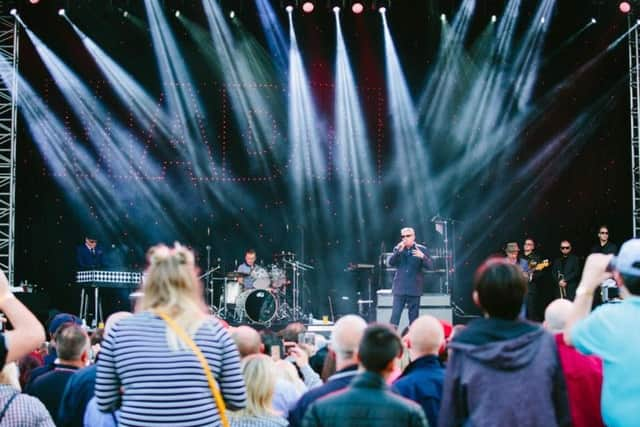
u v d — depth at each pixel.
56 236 17.83
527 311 15.38
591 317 3.74
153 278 3.94
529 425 3.48
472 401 3.55
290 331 7.07
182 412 3.72
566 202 17.66
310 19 17.50
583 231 17.58
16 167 17.31
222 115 17.94
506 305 3.69
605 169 17.41
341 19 17.48
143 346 3.78
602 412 3.74
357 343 4.31
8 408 3.90
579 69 17.22
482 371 3.56
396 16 17.31
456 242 17.92
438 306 14.40
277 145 18.05
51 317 14.16
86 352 5.44
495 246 17.86
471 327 3.70
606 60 17.08
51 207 17.73
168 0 17.00
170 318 3.86
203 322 3.89
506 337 3.60
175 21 17.30
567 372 4.41
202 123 17.91
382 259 16.31
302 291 17.36
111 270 16.30
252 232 18.30
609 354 3.65
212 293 17.23
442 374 4.50
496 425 3.48
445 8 17.03
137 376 3.74
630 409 3.59
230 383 3.91
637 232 16.38
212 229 18.22
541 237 17.77
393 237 18.19
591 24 16.80
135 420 3.70
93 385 4.96
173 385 3.73
